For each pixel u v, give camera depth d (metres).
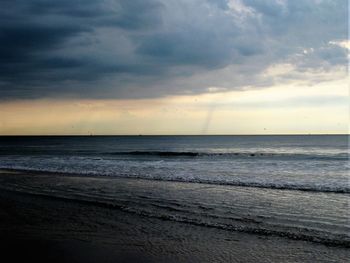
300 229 10.21
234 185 18.75
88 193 16.64
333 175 23.08
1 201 15.02
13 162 36.28
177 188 17.83
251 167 29.42
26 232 10.30
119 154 52.94
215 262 7.92
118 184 19.44
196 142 115.94
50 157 45.31
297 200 14.42
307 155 46.28
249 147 76.38
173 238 9.62
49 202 14.63
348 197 15.05
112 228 10.65
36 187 18.72
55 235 9.96
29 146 94.38
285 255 8.25
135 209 13.08
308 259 7.99
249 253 8.42
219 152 56.19
